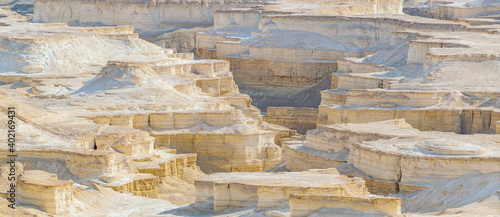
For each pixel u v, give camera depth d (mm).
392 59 132125
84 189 70000
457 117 100062
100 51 132750
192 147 95562
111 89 101750
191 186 83750
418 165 72875
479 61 111125
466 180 70000
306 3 190750
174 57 138000
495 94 102188
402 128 87250
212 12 196750
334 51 153500
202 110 99188
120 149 83312
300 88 153625
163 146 94312
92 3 191250
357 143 79750
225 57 162625
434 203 69062
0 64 122562
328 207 56875
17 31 138000
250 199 64250
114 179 73688
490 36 132500
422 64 122938
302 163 88375
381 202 56000
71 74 119875
